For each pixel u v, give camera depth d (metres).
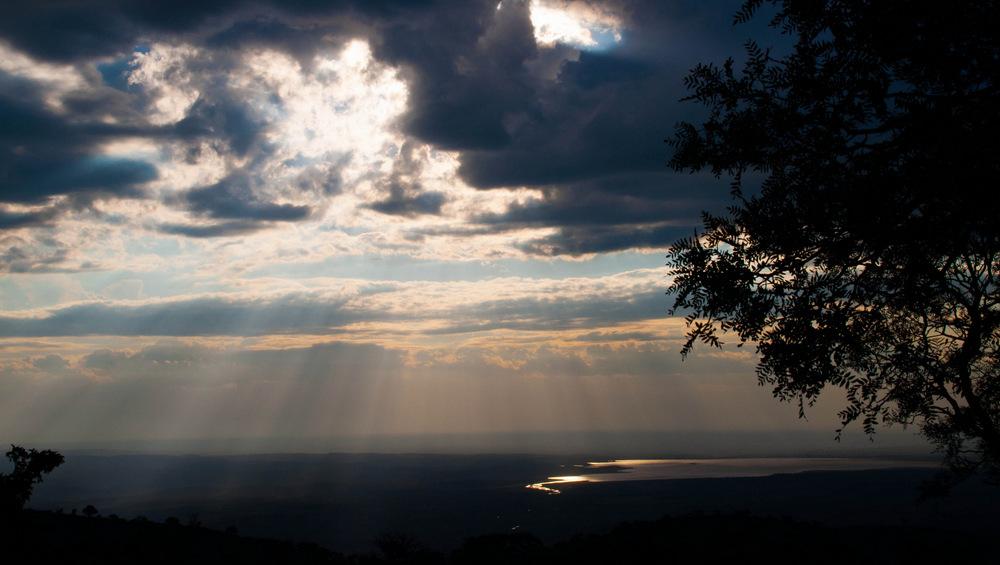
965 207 5.92
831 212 6.31
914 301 6.61
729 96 7.12
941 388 7.44
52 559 23.67
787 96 6.80
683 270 7.07
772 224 6.52
